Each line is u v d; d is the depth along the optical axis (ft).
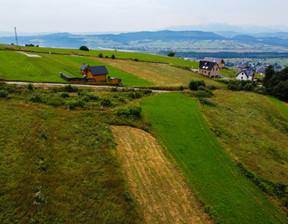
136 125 110.22
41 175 61.77
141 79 244.22
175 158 91.45
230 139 119.03
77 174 65.62
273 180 89.25
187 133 114.93
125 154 84.33
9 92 129.59
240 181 85.15
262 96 258.78
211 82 288.71
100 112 114.83
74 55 348.18
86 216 53.21
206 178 82.79
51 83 176.96
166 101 163.53
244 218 67.97
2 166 61.36
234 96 230.07
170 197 68.90
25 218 48.55
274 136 142.51
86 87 176.76
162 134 109.19
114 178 67.21
